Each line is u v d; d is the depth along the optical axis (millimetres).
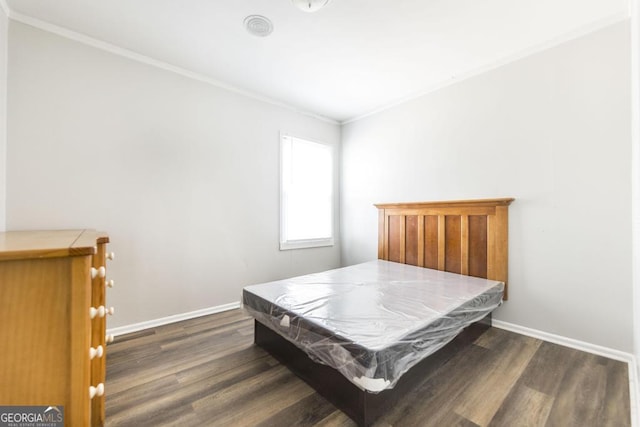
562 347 2098
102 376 1211
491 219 2480
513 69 2398
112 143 2312
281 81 2902
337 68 2639
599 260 1991
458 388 1604
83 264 800
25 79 1968
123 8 1866
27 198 1978
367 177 3760
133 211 2418
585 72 2037
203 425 1341
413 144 3201
